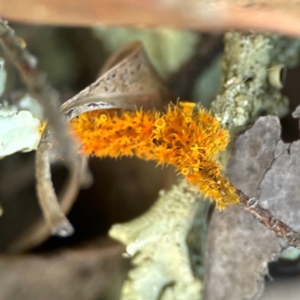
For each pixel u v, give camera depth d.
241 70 0.20
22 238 0.21
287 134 0.20
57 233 0.19
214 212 0.20
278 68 0.20
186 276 0.20
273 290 0.20
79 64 0.23
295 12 0.19
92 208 0.21
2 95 0.20
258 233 0.19
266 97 0.20
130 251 0.20
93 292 0.21
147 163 0.21
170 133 0.19
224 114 0.20
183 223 0.20
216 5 0.19
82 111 0.19
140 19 0.19
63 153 0.19
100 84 0.19
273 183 0.19
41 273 0.20
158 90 0.20
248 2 0.19
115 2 0.19
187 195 0.20
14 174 0.22
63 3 0.19
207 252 0.20
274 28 0.20
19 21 0.20
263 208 0.19
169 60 0.22
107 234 0.21
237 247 0.20
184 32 0.22
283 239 0.19
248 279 0.20
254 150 0.19
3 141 0.19
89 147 0.19
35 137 0.20
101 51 0.22
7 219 0.21
